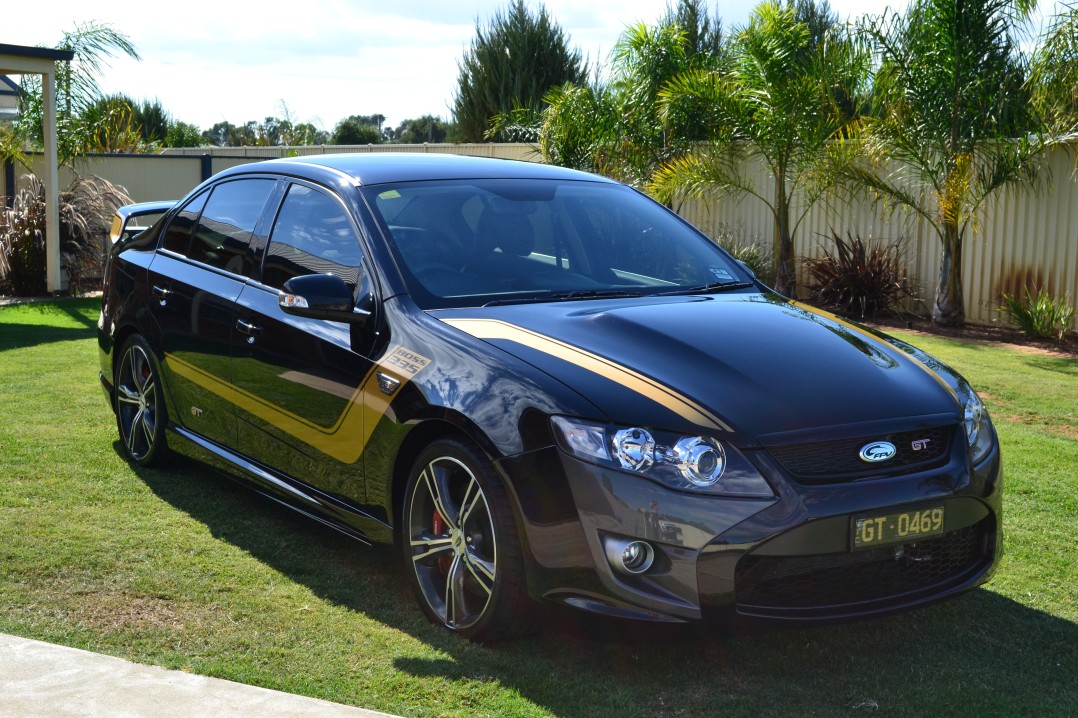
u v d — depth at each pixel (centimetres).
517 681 312
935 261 1192
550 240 427
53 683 290
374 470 363
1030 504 503
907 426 321
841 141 1180
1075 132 1023
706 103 1276
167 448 508
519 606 321
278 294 423
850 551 303
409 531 356
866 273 1202
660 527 295
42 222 1232
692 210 1432
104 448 551
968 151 1092
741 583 299
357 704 295
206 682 295
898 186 1180
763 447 302
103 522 438
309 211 434
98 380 721
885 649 345
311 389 391
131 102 3108
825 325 385
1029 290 1109
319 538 430
